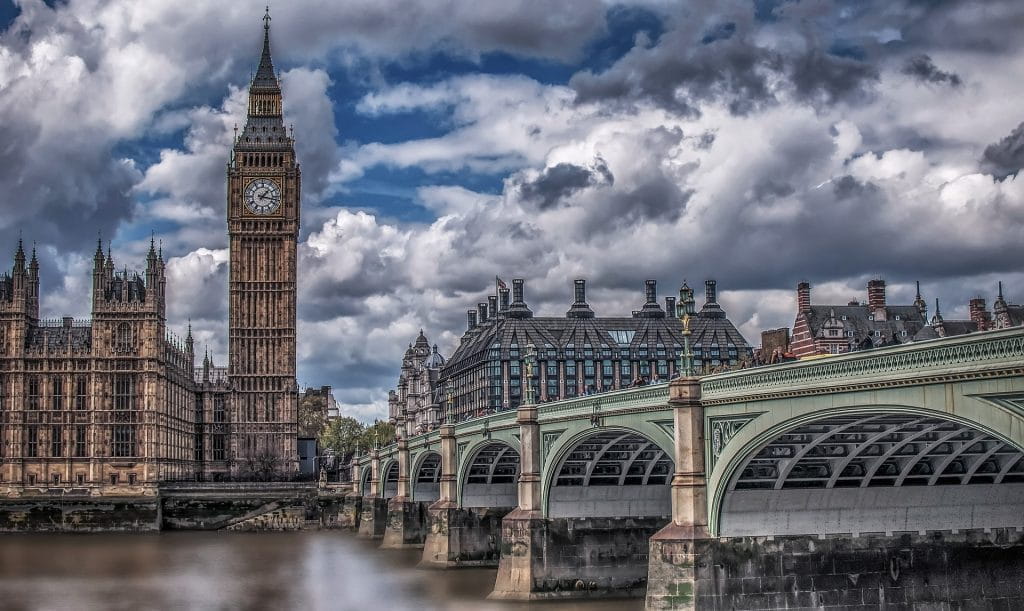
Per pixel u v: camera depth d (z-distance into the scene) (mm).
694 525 71812
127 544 180250
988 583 72688
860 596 72062
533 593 99375
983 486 72625
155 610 105625
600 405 87562
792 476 72375
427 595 110188
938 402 52000
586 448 99750
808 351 170625
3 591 119500
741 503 71688
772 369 64125
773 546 71875
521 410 102000
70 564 147000
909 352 53469
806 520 72438
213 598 112938
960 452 67562
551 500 100750
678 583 71250
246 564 145375
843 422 63312
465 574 126375
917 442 68375
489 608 97375
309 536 199500
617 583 101000
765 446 67250
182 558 154125
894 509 73062
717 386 70625
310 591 116875
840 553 72250
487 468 137125
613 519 101688
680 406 73125
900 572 72250
